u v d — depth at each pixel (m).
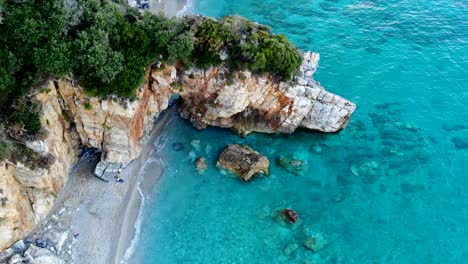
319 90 44.88
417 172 45.19
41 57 32.38
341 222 40.69
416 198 42.91
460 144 47.97
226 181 43.06
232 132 47.72
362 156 46.59
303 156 46.19
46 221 37.19
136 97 39.19
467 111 51.72
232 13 66.31
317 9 68.38
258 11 67.50
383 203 42.38
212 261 37.19
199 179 43.00
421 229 40.41
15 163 32.97
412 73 56.50
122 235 37.97
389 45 60.88
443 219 41.22
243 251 38.03
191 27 40.09
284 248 38.44
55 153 36.91
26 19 31.05
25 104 33.28
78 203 39.00
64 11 32.62
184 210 40.56
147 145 45.12
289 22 65.25
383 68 57.16
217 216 40.38
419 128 49.72
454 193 43.34
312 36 62.38
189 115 47.84
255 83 43.38
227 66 41.88
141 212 39.91
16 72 33.00
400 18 65.94
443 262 38.00
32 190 35.66
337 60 58.22
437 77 55.97
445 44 61.03
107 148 41.66
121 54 35.97
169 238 38.47
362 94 53.56
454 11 67.12
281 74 42.91
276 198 42.22
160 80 41.53
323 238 39.31
